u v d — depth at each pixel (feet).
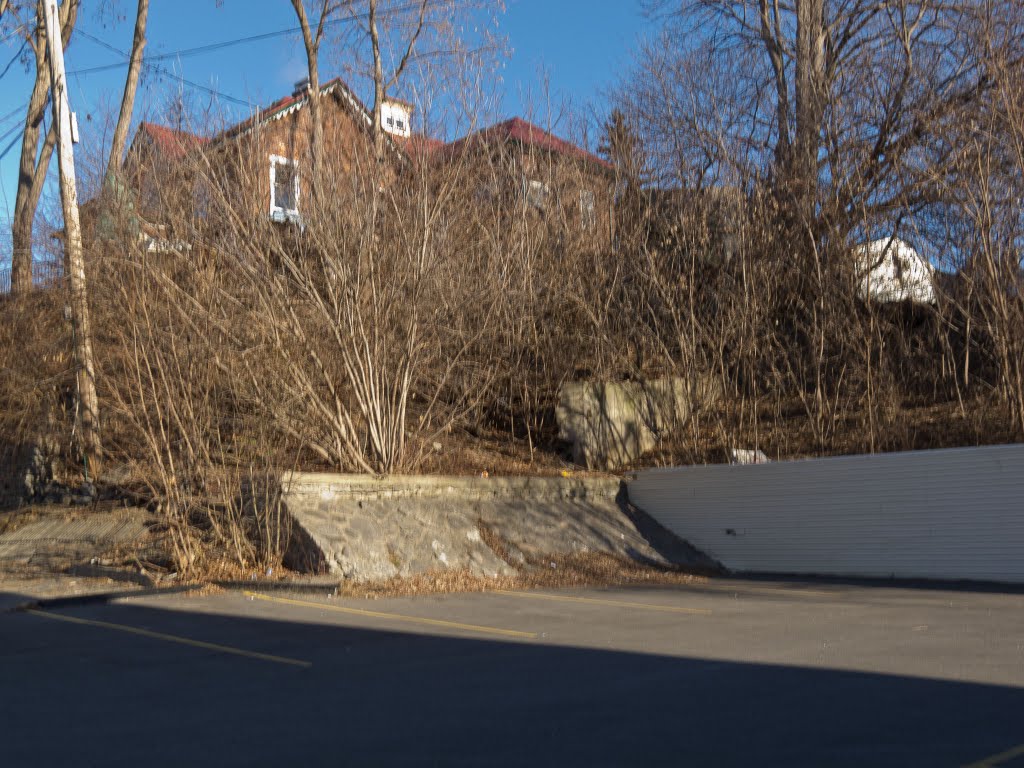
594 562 53.06
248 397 49.14
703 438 67.62
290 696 23.72
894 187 67.05
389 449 52.75
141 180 53.06
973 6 67.51
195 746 19.07
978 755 17.26
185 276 50.14
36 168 77.05
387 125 66.49
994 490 47.52
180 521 45.65
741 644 30.14
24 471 61.00
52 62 53.26
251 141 53.57
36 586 43.86
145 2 70.13
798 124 72.28
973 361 65.46
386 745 18.85
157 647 30.96
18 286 63.82
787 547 54.70
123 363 51.49
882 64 71.00
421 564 46.70
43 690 24.84
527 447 67.62
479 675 25.98
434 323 55.83
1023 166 56.29
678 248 69.97
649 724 20.02
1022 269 59.36
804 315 70.13
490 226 64.90
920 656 27.35
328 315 51.08
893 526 50.72
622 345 70.44
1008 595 42.70
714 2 85.25
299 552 45.47
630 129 74.74
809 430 64.64
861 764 16.81
